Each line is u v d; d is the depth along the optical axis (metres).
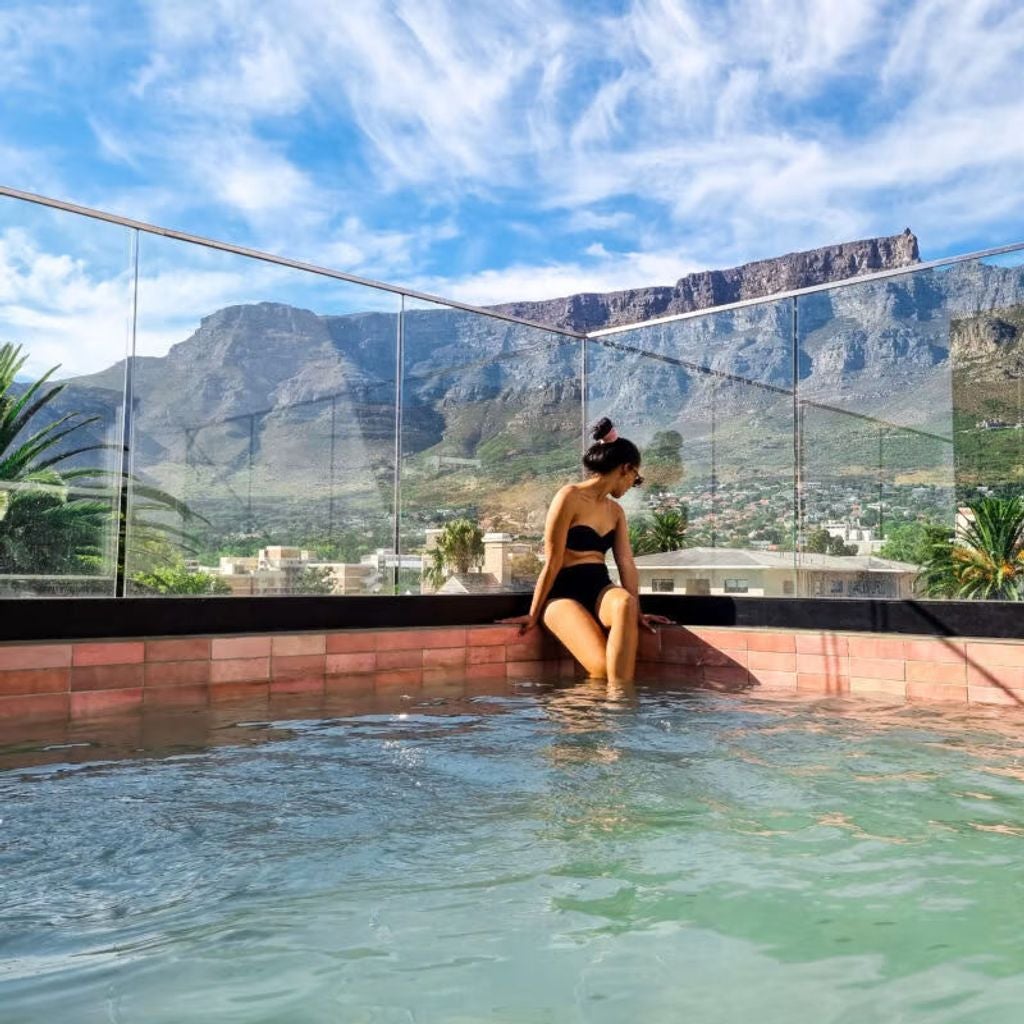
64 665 3.22
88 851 1.54
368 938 1.19
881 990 1.05
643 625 4.65
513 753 2.40
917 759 2.33
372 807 1.84
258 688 3.72
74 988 1.05
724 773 2.15
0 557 3.64
